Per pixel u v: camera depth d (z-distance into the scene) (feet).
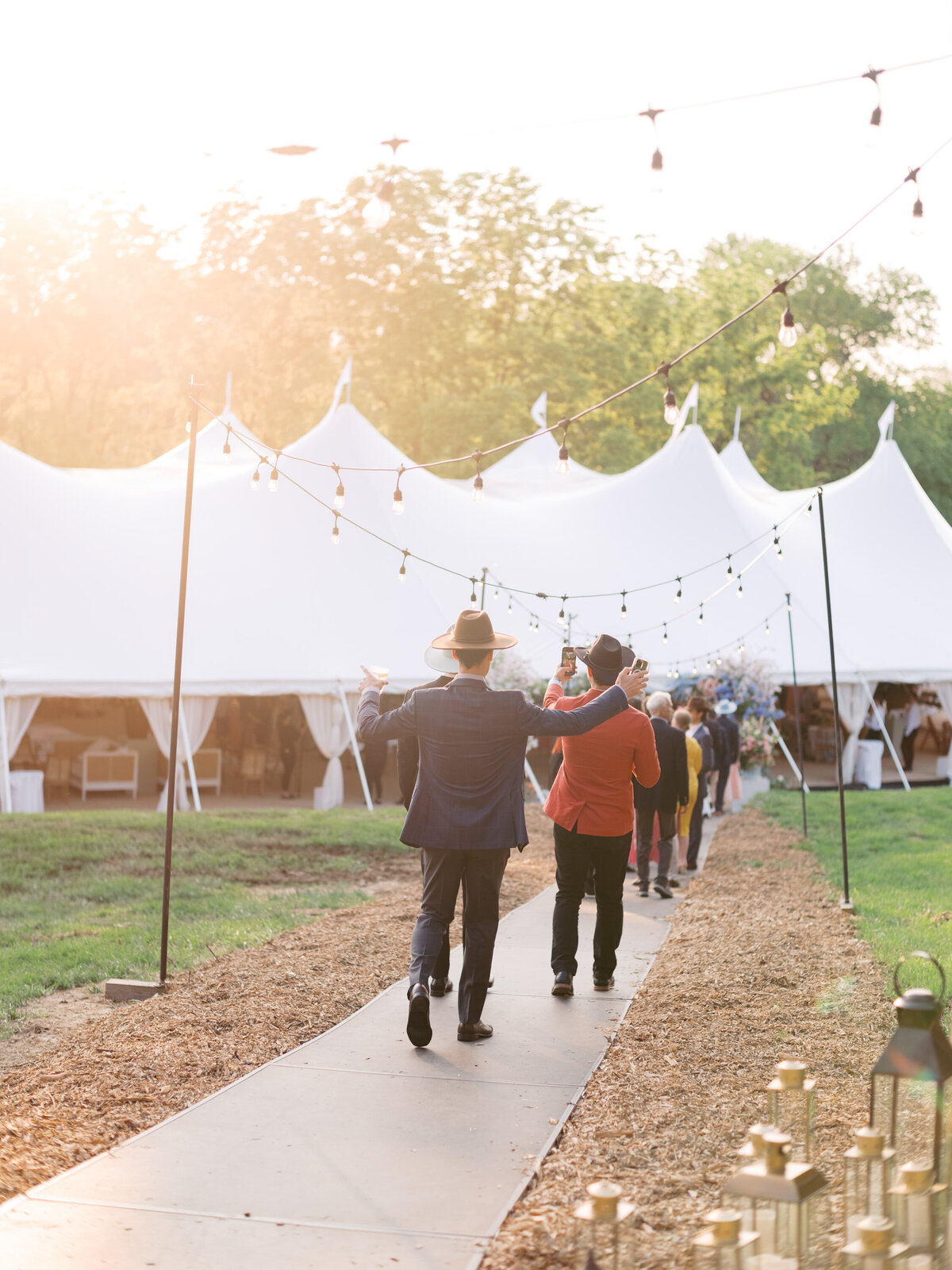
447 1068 16.90
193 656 55.98
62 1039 19.89
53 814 49.03
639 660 18.94
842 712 66.54
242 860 39.34
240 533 62.39
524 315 124.88
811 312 165.37
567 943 21.50
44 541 58.70
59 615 55.77
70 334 122.83
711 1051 17.65
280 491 64.80
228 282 117.70
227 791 62.34
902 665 66.64
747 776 61.52
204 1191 12.59
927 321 170.09
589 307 124.36
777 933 26.94
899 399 169.48
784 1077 10.66
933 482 171.22
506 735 18.12
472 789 18.10
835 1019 19.34
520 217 117.91
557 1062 17.22
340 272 115.14
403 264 116.16
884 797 59.41
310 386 117.29
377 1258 11.00
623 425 123.03
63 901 32.94
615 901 21.70
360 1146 13.92
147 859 39.50
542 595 30.78
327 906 31.83
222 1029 18.97
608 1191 8.54
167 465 79.51
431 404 109.40
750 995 21.15
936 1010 9.98
